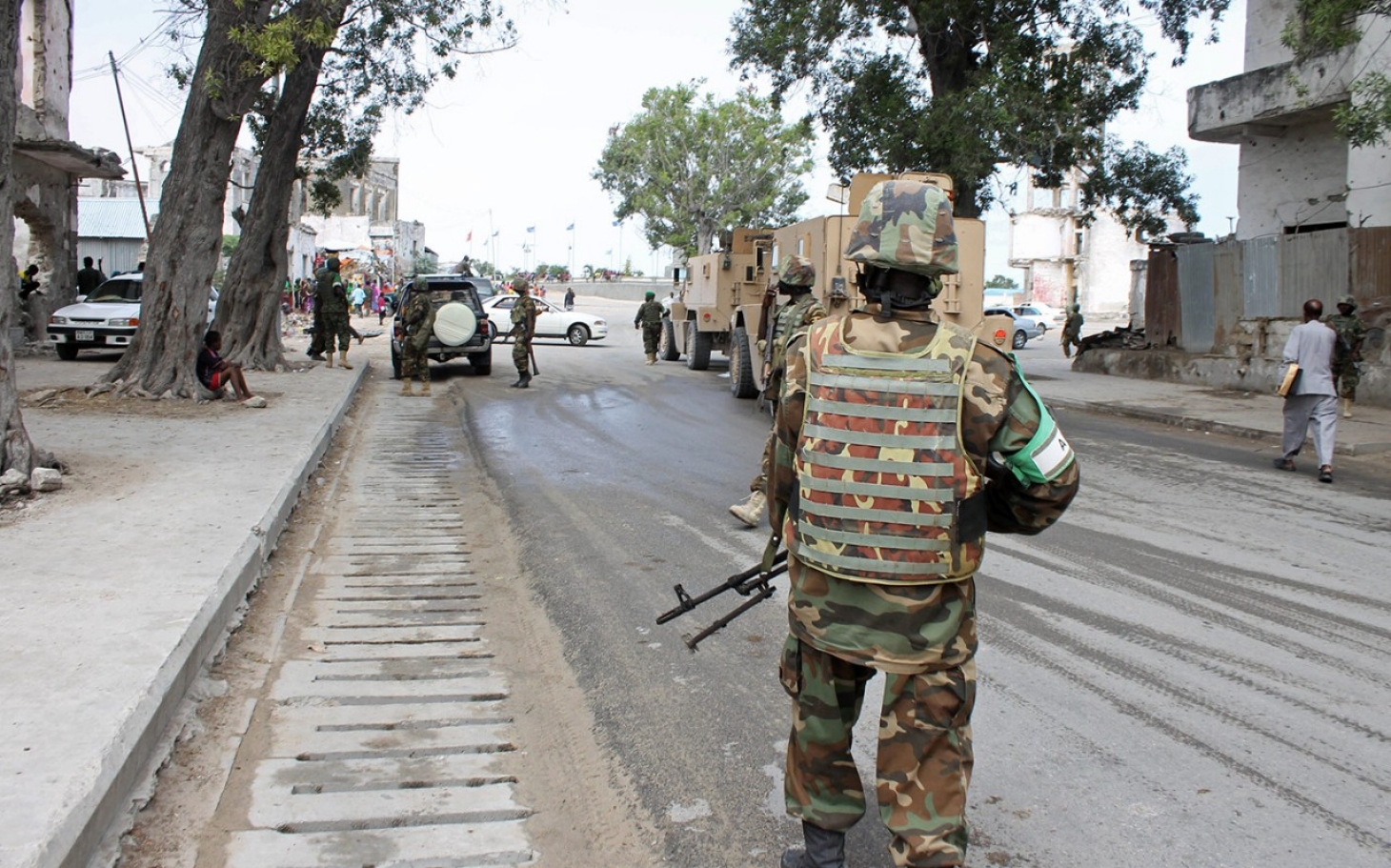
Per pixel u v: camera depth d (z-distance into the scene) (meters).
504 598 6.48
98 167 22.23
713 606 6.23
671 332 25.97
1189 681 5.03
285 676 5.12
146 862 3.43
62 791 3.40
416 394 17.58
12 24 7.85
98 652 4.66
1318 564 7.29
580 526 8.26
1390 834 3.62
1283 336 19.19
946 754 2.82
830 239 13.23
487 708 4.81
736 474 10.55
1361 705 4.75
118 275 21.03
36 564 6.05
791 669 3.09
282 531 7.89
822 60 20.73
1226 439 14.11
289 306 39.03
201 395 13.79
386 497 9.39
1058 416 16.58
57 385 14.63
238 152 47.56
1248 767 4.13
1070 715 4.62
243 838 3.62
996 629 5.75
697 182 60.88
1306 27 13.31
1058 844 3.57
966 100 18.44
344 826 3.73
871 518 2.79
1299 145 21.59
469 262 34.41
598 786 4.06
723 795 3.98
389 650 5.54
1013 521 2.98
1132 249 58.16
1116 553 7.50
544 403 16.69
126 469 9.07
